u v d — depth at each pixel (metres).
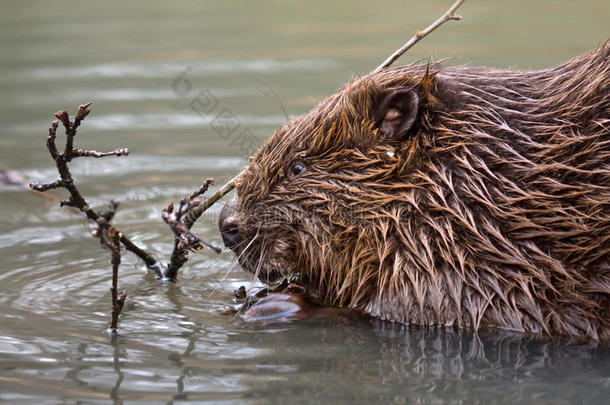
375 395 7.22
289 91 16.52
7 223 12.05
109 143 14.72
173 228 8.47
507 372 7.72
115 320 8.64
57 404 6.99
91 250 11.10
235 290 9.94
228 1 25.80
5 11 25.09
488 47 18.86
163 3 25.91
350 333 8.71
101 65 18.91
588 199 8.19
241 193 9.40
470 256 8.53
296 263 9.48
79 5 25.72
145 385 7.38
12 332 8.59
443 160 8.73
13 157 14.17
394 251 8.84
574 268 8.29
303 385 7.41
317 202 9.07
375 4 24.53
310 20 22.95
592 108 8.42
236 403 7.03
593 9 22.59
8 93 17.28
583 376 7.60
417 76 9.11
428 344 8.40
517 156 8.46
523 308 8.41
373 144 8.95
